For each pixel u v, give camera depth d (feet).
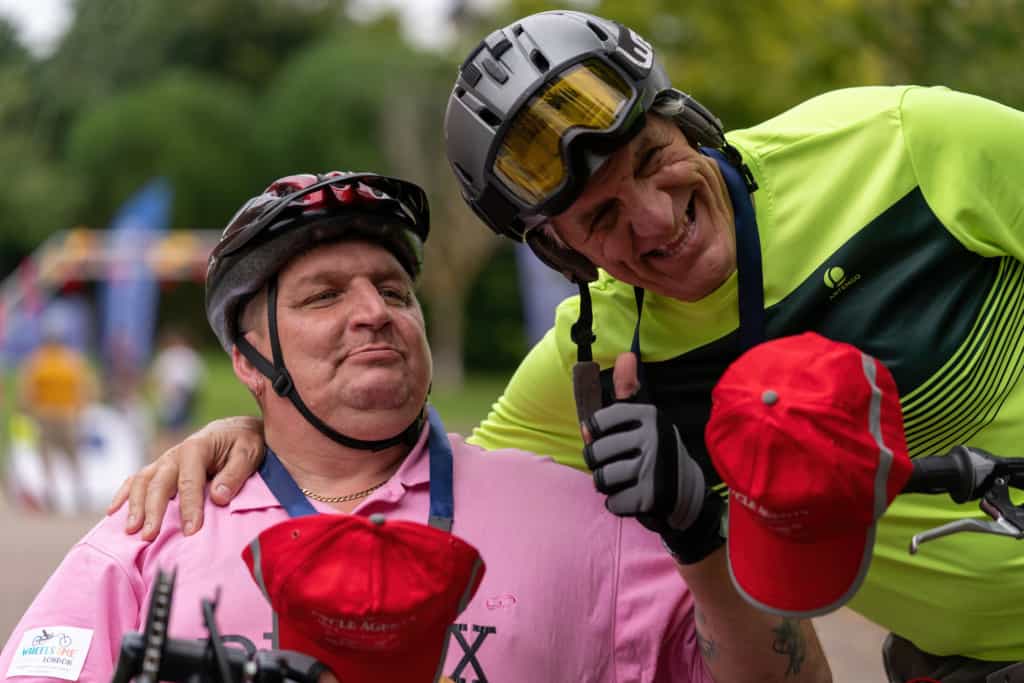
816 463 9.91
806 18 49.70
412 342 15.14
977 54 43.78
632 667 14.74
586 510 15.30
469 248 218.18
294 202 14.96
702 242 13.80
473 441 17.39
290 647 10.78
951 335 14.56
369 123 241.55
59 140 311.27
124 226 122.93
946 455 11.72
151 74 307.78
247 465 15.30
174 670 10.03
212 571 14.42
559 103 12.85
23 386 73.46
